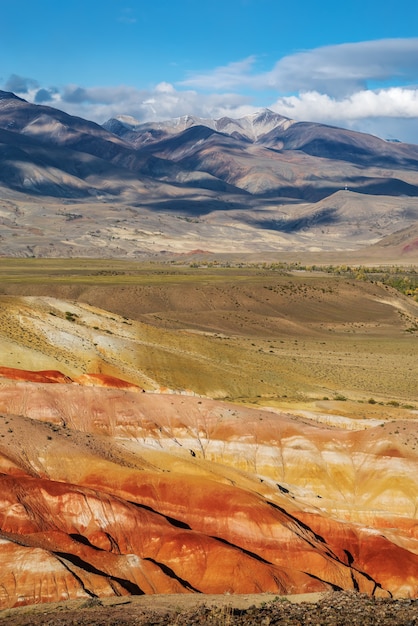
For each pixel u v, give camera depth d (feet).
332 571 178.91
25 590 138.00
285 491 231.09
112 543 170.40
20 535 160.97
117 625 98.68
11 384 248.52
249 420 254.27
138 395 258.57
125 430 242.99
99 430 240.94
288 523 192.03
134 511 179.01
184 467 222.69
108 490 197.88
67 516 175.11
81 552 158.81
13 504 171.22
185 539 171.32
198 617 101.45
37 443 207.62
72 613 109.09
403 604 103.91
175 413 253.44
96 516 175.73
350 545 202.69
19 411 238.48
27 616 108.99
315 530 204.54
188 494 196.44
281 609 104.27
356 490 235.81
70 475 201.87
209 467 228.84
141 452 230.07
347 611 100.48
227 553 167.43
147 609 112.06
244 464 242.58
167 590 152.15
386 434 247.50
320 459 243.19
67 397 247.50
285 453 245.65
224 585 160.86
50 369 310.04
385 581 189.57
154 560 167.43
